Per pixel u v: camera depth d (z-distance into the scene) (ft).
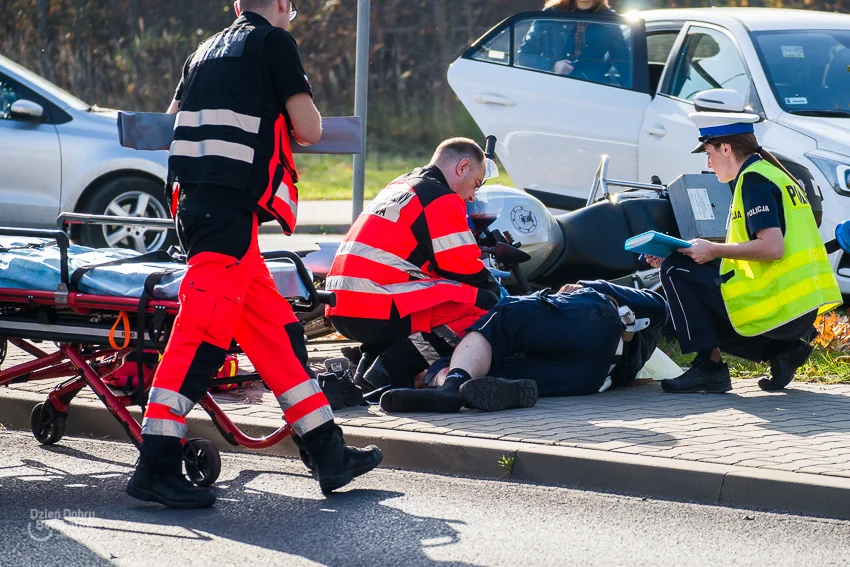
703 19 109.40
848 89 102.01
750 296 70.90
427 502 53.62
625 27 110.42
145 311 52.80
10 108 121.19
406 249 69.92
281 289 56.03
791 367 73.46
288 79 51.62
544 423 63.36
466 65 119.34
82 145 122.52
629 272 90.74
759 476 52.90
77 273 55.52
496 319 69.46
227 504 53.16
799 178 94.48
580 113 110.73
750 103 101.19
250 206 50.96
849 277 94.79
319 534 48.60
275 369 53.36
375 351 73.56
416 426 62.80
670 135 103.45
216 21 326.03
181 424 51.29
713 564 45.24
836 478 52.54
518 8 308.19
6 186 120.06
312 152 56.59
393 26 309.42
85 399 68.85
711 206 90.12
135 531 48.83
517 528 49.65
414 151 280.92
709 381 72.84
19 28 312.29
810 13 113.80
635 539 48.21
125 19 319.68
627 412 66.54
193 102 51.83
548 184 113.29
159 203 126.82
